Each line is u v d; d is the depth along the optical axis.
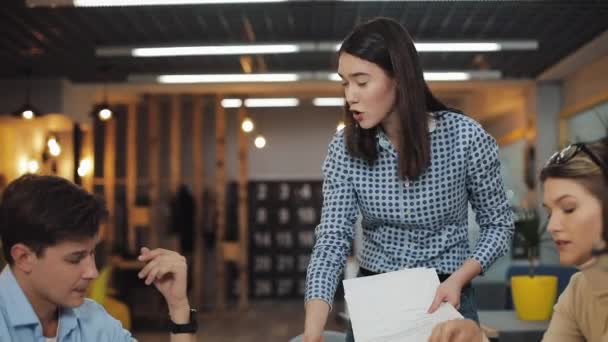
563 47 7.14
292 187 12.27
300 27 6.36
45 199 1.38
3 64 7.82
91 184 9.45
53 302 1.44
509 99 9.44
